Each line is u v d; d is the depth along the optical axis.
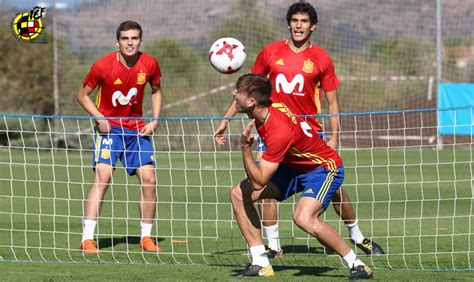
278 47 12.84
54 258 12.38
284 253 13.07
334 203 12.98
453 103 37.84
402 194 22.16
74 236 14.76
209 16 47.19
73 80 42.06
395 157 34.44
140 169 13.61
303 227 10.19
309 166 10.36
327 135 25.61
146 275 10.70
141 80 13.64
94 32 44.78
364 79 43.06
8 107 43.56
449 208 19.05
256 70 13.01
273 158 9.87
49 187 24.38
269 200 12.49
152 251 13.13
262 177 9.91
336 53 46.56
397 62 46.25
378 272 11.01
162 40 46.91
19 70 44.50
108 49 44.34
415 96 45.44
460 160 32.22
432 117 43.50
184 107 43.59
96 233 15.19
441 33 42.50
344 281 10.25
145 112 38.59
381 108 45.59
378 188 23.81
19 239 14.31
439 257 12.44
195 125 42.00
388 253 12.86
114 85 13.48
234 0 46.12
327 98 12.93
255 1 45.31
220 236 14.80
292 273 10.98
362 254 13.03
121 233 15.27
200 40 47.03
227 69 12.97
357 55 46.47
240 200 10.69
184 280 10.28
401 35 46.91
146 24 47.19
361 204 19.97
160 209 19.06
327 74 12.79
